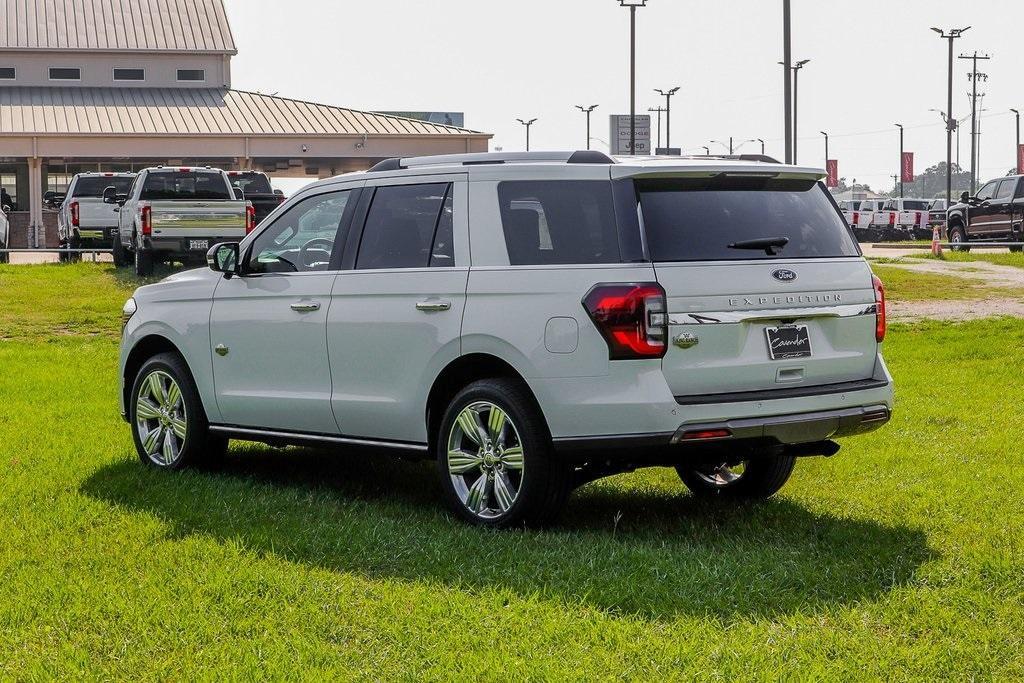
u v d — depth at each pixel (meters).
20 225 50.78
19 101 54.38
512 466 6.39
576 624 4.83
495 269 6.45
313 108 55.91
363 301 7.02
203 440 8.09
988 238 35.78
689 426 6.01
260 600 5.16
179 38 59.50
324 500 7.27
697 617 4.93
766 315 6.25
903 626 4.81
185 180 25.03
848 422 6.47
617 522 6.73
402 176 7.07
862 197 93.69
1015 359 13.65
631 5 48.44
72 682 4.27
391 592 5.29
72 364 14.18
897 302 20.88
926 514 6.75
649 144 70.69
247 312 7.67
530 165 6.51
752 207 6.45
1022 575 5.42
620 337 5.98
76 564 5.75
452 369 6.66
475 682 4.25
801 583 5.39
